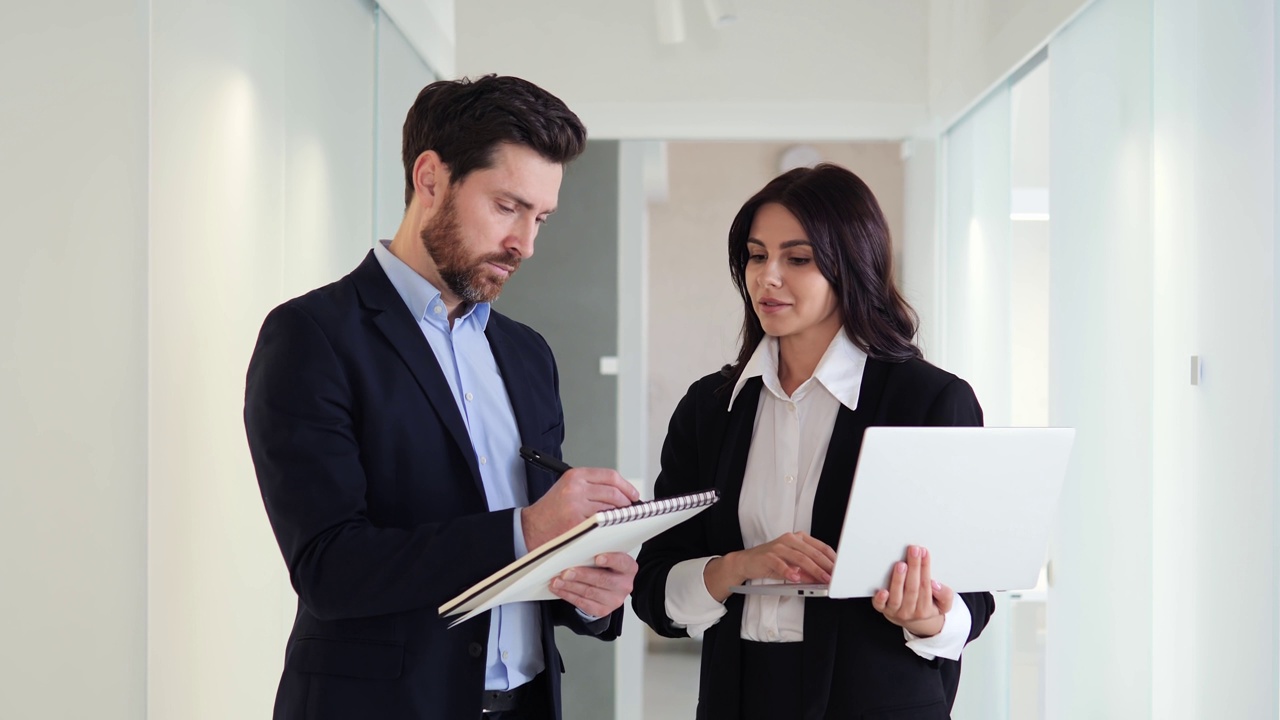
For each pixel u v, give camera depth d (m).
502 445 1.72
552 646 1.70
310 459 1.52
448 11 4.18
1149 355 2.78
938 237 4.34
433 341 1.69
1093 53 3.11
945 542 1.58
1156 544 2.91
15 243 1.87
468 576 1.47
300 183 2.76
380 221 3.30
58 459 1.89
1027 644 4.02
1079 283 3.25
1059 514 3.41
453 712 1.55
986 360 3.80
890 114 4.38
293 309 1.60
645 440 4.54
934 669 1.71
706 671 1.84
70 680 1.89
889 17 4.39
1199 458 2.70
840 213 1.76
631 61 4.42
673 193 4.53
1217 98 2.60
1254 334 2.46
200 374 2.24
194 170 2.21
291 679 1.57
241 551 2.45
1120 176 2.95
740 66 4.40
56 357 1.89
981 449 1.52
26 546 1.88
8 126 1.87
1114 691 2.98
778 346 1.87
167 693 2.08
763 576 1.67
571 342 4.55
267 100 2.56
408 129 1.71
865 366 1.78
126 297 1.91
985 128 3.84
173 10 2.10
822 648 1.68
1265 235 2.42
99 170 1.89
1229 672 2.55
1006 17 3.64
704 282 4.53
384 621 1.55
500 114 1.60
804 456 1.79
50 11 1.88
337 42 3.00
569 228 4.55
